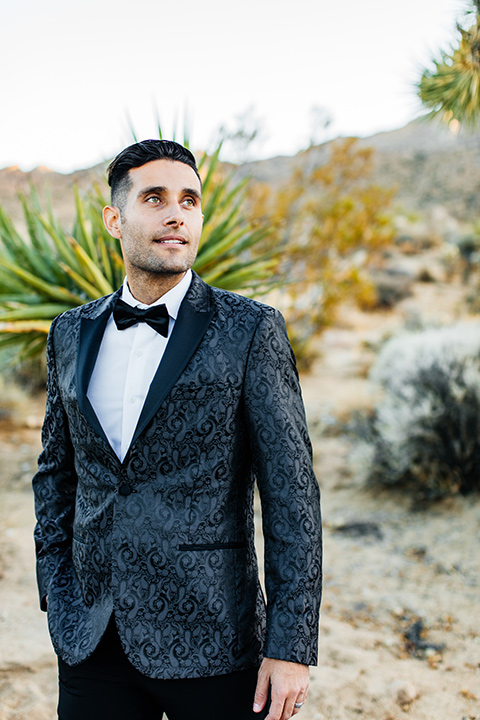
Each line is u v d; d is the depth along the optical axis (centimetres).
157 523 130
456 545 390
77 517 146
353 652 278
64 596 148
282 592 124
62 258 429
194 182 141
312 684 254
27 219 445
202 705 130
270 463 129
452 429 471
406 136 5634
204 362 132
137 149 139
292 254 897
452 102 389
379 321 1386
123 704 138
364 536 414
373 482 505
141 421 131
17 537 399
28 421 677
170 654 128
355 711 237
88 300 400
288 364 138
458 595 329
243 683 132
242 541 137
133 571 131
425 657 275
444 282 1847
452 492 471
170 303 143
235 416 133
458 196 4044
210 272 408
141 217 137
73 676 140
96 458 139
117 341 146
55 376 154
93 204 441
